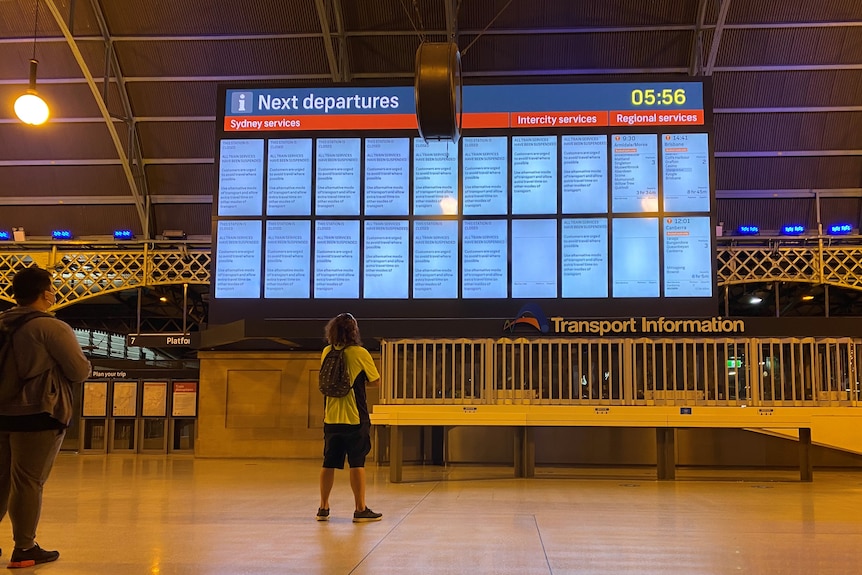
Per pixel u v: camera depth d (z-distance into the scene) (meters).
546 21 16.05
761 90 16.38
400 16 16.05
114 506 6.76
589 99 12.94
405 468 11.02
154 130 17.48
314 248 12.97
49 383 4.41
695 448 11.12
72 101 17.05
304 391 12.69
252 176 13.15
